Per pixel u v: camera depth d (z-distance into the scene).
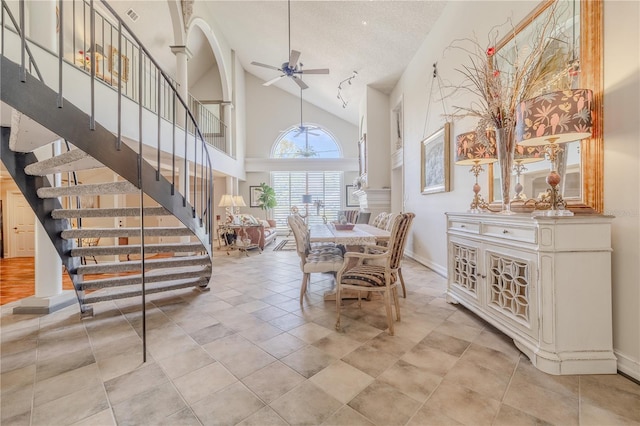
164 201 2.48
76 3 5.08
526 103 1.81
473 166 2.93
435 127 4.24
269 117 10.21
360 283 2.31
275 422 1.34
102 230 2.78
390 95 6.76
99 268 2.82
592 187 1.81
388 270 2.28
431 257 4.47
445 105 3.90
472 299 2.46
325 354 1.95
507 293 2.06
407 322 2.47
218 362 1.88
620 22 1.66
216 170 7.18
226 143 8.35
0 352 2.04
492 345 2.04
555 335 1.68
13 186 6.99
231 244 7.02
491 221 2.19
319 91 8.57
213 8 6.71
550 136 1.73
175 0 5.20
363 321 2.52
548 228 1.70
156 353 2.01
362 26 4.87
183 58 5.40
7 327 2.50
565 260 1.68
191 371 1.77
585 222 1.67
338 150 10.35
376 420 1.34
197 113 7.51
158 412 1.42
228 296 3.33
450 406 1.42
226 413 1.40
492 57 2.69
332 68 6.64
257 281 4.02
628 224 1.64
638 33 1.58
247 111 10.18
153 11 5.95
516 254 1.94
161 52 7.14
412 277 4.00
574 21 1.94
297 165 10.12
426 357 1.89
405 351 1.98
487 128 2.50
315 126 10.30
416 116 5.05
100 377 1.73
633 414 1.35
